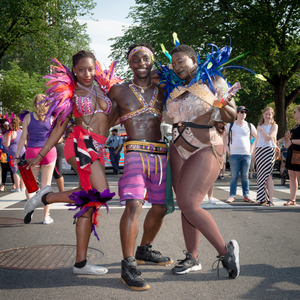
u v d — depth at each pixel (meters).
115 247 3.87
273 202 7.02
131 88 3.21
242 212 5.90
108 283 2.85
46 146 3.18
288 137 6.42
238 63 18.38
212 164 2.94
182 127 3.04
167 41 19.25
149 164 3.09
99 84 3.31
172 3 19.70
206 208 6.30
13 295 2.60
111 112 3.25
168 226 4.86
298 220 5.26
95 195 2.93
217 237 2.88
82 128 3.12
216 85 2.96
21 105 22.66
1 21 20.53
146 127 3.17
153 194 3.21
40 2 21.12
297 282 2.86
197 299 2.54
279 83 21.20
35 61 29.50
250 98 34.09
